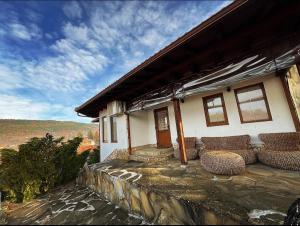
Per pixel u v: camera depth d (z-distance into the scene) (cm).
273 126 425
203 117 559
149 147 711
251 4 237
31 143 491
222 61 387
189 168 419
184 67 431
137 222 253
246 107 473
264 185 281
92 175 458
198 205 215
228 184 294
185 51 362
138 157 586
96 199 375
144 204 272
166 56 373
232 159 349
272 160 364
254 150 436
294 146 371
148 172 394
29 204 388
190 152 516
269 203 221
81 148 1074
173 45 324
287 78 398
